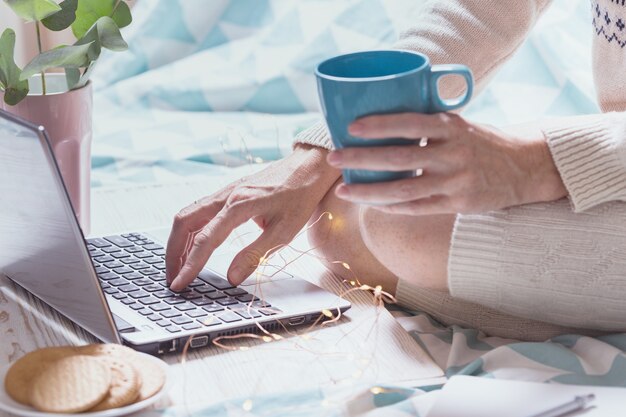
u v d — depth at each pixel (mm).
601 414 963
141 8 2527
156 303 1216
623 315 1169
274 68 2355
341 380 1085
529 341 1256
